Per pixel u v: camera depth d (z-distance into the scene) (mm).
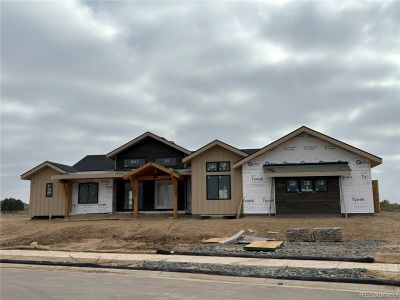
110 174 26531
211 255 13133
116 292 8023
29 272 11148
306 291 8062
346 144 22312
